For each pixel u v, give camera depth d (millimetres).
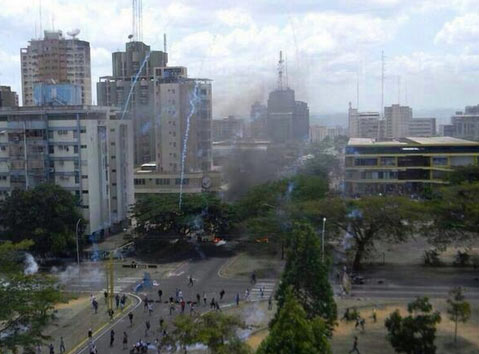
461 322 82938
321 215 114812
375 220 112562
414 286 103375
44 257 130750
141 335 84125
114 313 94562
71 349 79250
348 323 84062
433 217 116875
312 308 67188
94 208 146500
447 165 190250
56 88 159875
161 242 141875
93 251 137750
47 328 87438
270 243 128500
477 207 112562
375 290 101250
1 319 64000
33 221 126125
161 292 103312
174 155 190125
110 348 79250
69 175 145250
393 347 71688
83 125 144125
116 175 157625
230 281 112188
